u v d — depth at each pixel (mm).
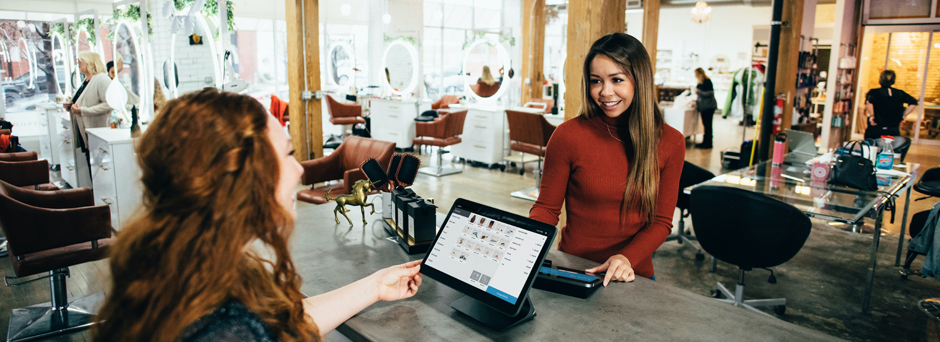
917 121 9031
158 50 4867
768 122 5070
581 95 1575
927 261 2840
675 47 14109
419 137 6914
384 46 9141
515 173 6922
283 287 700
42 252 2602
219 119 585
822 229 4527
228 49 4258
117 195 3854
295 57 5836
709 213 2779
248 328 586
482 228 1296
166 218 577
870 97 6641
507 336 1138
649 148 1485
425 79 12125
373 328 1173
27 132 8711
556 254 1652
